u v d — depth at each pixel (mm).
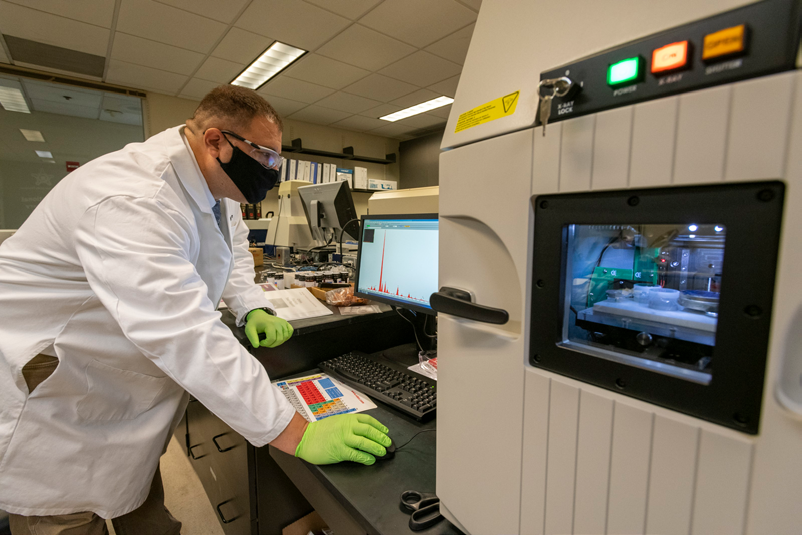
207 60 3227
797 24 218
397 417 788
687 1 268
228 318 1205
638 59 280
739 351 255
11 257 756
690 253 342
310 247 2836
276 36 2875
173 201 752
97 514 817
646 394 298
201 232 949
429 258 991
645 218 289
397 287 1078
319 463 635
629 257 393
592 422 324
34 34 2748
